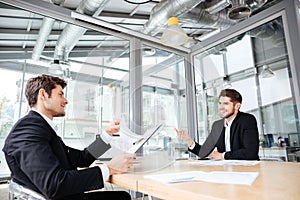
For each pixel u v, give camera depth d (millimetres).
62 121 1756
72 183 763
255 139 1669
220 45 3107
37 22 2547
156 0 2852
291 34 2340
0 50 2525
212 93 2969
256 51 2717
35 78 1081
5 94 2447
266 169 971
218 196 526
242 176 780
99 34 2779
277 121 2463
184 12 2436
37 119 882
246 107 2793
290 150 2305
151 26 2703
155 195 693
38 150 773
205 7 2768
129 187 801
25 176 802
